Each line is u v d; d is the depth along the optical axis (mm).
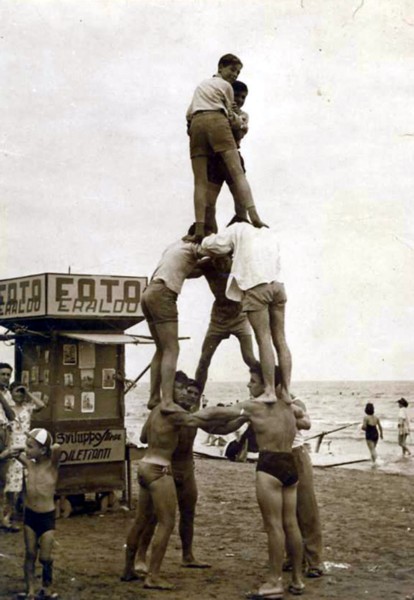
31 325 10523
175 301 6996
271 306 6801
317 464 18422
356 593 6875
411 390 123500
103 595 6695
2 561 7828
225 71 7324
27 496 6652
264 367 6738
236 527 9977
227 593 6816
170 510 6953
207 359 7516
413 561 8125
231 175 7016
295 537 6855
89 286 10258
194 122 7082
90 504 10859
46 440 6680
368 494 12734
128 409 66250
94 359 10445
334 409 77125
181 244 7098
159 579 6984
